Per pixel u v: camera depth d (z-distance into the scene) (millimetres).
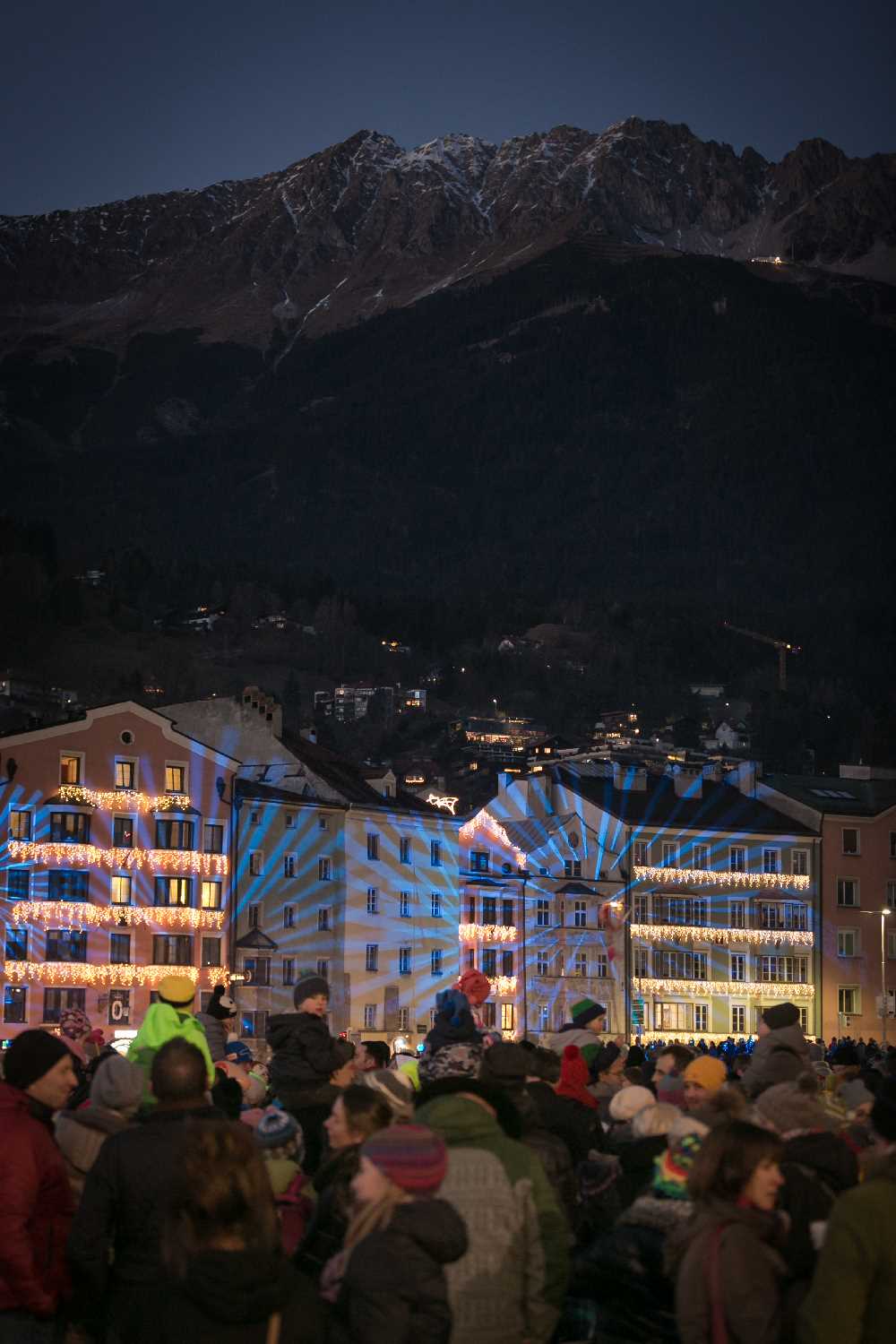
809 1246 12406
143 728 104562
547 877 126375
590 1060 22312
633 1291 14094
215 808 107250
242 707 121125
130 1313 12414
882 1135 11484
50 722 101750
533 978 124000
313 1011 19031
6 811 97688
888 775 153250
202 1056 13781
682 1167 14125
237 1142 10945
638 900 127812
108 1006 99562
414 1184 11125
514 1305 12203
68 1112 15312
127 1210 13102
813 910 135000
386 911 116312
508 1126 13531
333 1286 11719
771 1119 15398
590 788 132500
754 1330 11500
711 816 133375
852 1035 135000
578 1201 16641
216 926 105500
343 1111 14109
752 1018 130750
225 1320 10648
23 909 97062
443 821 121750
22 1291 13336
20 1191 13492
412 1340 10766
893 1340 10711
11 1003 95875
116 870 101812
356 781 124312
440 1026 20516
